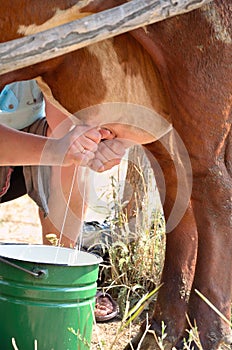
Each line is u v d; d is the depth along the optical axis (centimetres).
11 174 347
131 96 272
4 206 589
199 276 268
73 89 274
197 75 256
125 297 352
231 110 262
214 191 268
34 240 491
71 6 247
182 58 255
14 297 249
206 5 251
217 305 266
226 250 268
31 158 273
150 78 269
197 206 272
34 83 340
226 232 268
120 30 219
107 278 372
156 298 313
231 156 268
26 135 276
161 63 258
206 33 253
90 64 268
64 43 213
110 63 268
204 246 269
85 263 253
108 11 218
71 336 253
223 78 257
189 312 268
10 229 520
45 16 248
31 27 250
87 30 215
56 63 267
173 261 296
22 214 570
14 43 210
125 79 270
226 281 268
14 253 267
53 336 250
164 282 295
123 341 314
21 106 341
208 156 266
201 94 258
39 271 244
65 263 249
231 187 269
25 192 355
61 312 249
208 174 268
